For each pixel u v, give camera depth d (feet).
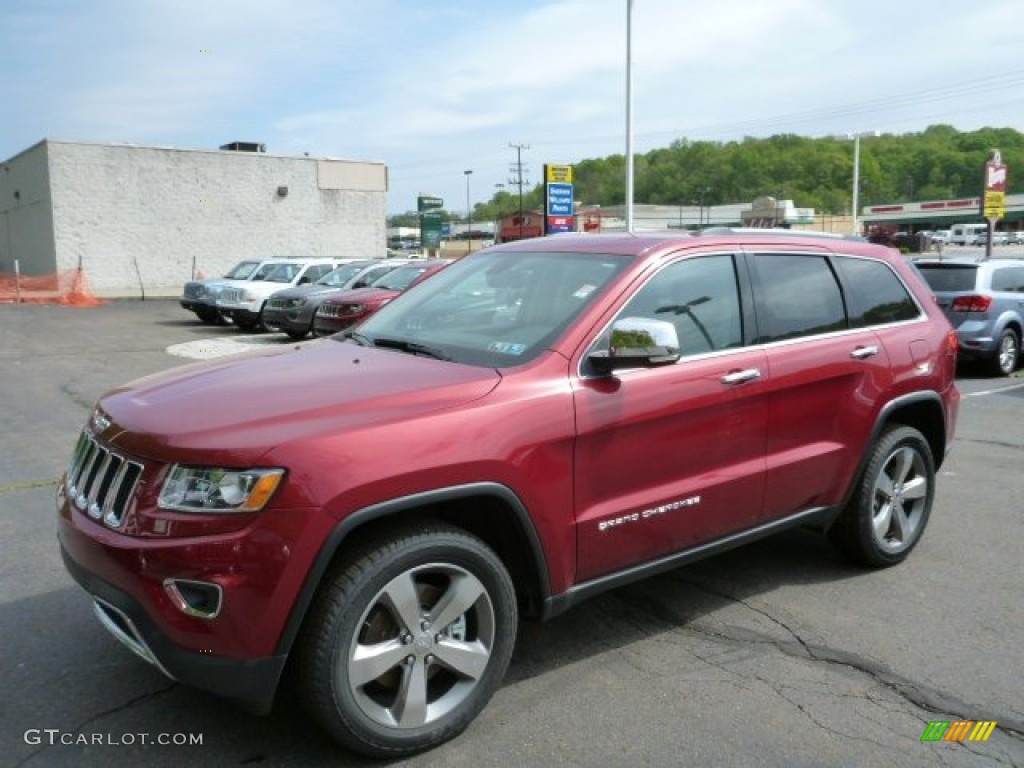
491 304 13.06
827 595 14.80
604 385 11.30
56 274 100.27
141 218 105.40
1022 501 20.34
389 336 13.25
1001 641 13.08
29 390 35.83
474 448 9.95
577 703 11.22
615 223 254.68
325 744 10.21
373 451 9.31
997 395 35.88
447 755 10.03
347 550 9.54
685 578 15.60
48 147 98.48
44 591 14.66
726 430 12.71
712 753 10.13
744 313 13.39
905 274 16.67
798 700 11.34
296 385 10.53
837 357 14.30
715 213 313.12
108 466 9.83
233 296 62.08
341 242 122.52
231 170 111.45
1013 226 346.54
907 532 16.22
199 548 8.68
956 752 10.22
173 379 11.43
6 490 20.88
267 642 8.88
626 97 73.61
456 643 10.22
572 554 11.10
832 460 14.39
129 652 12.45
